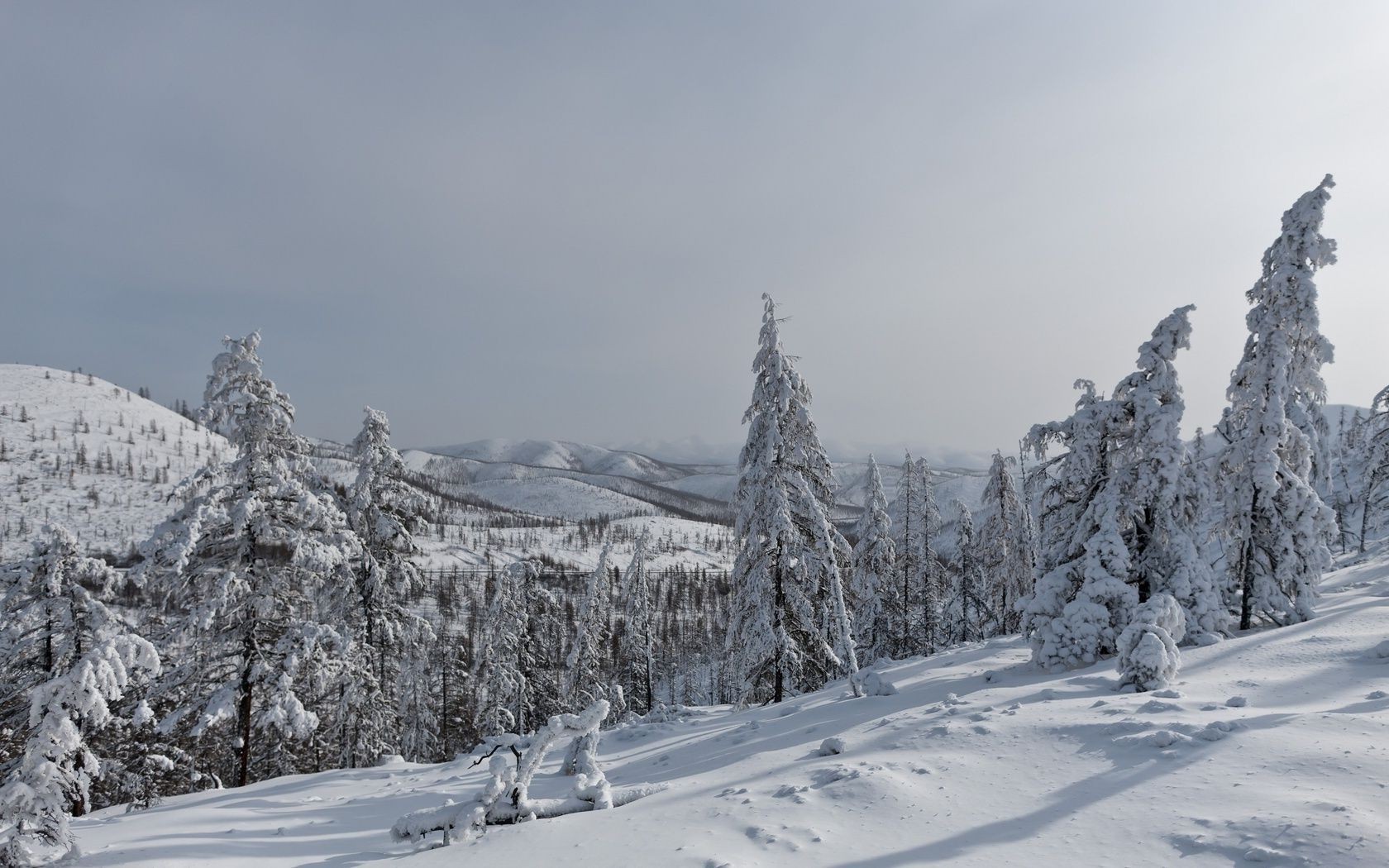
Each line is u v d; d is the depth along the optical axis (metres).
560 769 12.84
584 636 44.16
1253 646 13.38
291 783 15.94
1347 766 5.69
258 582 19.75
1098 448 19.05
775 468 21.06
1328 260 19.98
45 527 17.48
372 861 7.26
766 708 18.25
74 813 14.37
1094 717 8.38
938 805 6.22
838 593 19.88
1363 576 23.38
